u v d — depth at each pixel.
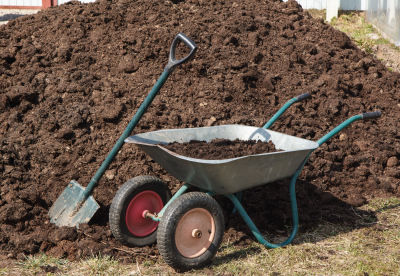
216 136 3.66
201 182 2.92
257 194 3.93
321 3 9.77
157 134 3.33
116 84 4.77
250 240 3.35
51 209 3.50
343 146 4.66
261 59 5.52
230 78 5.04
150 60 5.05
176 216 2.70
